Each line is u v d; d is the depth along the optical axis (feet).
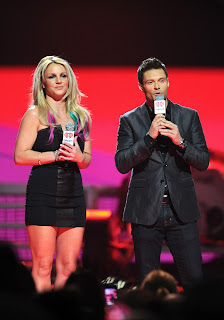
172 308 19.24
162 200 44.27
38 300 20.25
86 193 92.02
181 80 114.83
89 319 21.49
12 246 22.95
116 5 112.57
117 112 112.06
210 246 87.20
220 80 114.73
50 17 111.14
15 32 110.32
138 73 45.44
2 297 18.83
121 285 43.88
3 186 90.58
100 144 110.52
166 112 45.98
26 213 45.27
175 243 44.88
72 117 47.19
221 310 17.76
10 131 107.86
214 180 92.07
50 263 45.14
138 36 113.39
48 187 44.75
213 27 114.73
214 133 114.01
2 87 109.19
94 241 70.64
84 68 112.16
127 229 74.54
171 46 114.21
